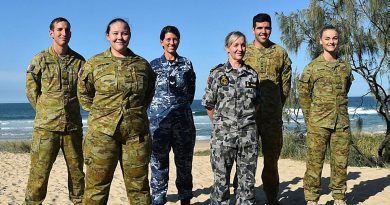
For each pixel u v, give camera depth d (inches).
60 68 178.4
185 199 205.6
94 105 150.1
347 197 229.3
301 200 227.3
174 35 197.9
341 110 191.9
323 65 193.2
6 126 1964.8
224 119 165.3
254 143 166.9
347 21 403.9
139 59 153.9
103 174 149.7
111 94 147.7
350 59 417.4
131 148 149.8
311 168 195.9
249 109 166.1
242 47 164.9
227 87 165.2
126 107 148.4
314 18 425.1
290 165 370.9
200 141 1159.6
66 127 177.8
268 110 191.5
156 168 203.0
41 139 175.9
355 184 263.3
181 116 200.1
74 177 184.5
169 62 200.1
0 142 888.9
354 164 397.7
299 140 474.9
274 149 194.2
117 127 146.8
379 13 403.5
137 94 150.6
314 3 425.1
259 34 193.3
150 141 155.5
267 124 191.9
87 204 151.1
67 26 177.3
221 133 165.5
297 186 265.9
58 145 180.1
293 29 445.4
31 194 178.5
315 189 196.4
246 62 194.7
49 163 178.5
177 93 199.5
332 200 222.5
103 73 148.3
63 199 240.7
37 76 178.2
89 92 156.4
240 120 164.9
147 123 154.6
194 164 396.5
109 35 150.2
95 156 148.1
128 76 148.6
